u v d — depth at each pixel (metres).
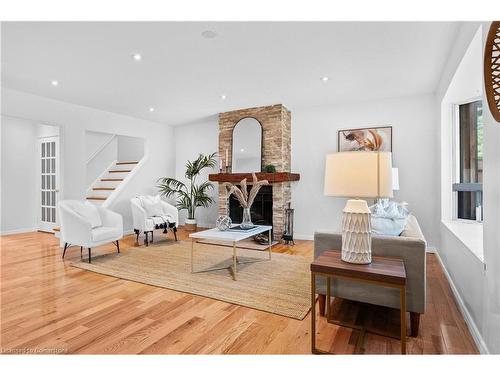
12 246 4.68
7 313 2.29
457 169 3.67
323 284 2.20
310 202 5.20
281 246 4.67
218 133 5.79
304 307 2.40
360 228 1.78
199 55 2.99
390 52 2.94
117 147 7.32
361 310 2.38
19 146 5.96
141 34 2.55
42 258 3.94
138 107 5.11
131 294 2.69
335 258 1.91
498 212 1.54
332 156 1.71
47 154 6.03
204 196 6.11
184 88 4.07
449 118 3.68
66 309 2.37
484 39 1.85
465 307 2.24
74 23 2.37
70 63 3.18
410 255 1.93
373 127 4.70
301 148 5.26
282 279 3.09
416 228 2.64
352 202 1.85
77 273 3.30
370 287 2.04
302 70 3.41
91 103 4.82
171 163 6.82
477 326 1.91
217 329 2.05
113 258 3.95
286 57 3.04
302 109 5.24
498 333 1.52
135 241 5.12
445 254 3.37
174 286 2.88
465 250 2.25
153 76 3.59
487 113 1.71
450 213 3.69
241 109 5.32
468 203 3.54
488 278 1.69
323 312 2.27
